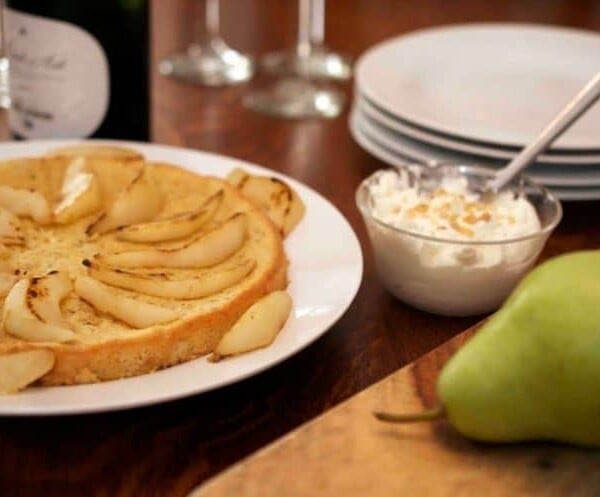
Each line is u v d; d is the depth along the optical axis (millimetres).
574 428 516
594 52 974
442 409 513
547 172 785
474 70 937
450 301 660
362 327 655
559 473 511
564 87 926
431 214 665
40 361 541
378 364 624
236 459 550
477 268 647
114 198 709
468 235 651
